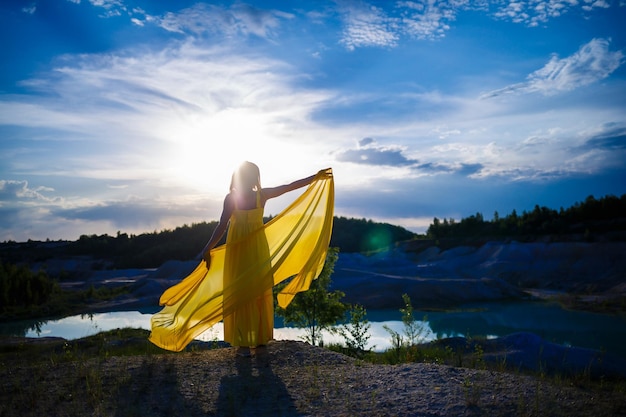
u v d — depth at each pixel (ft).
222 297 25.16
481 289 163.02
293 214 27.02
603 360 43.75
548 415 17.60
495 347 48.47
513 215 279.08
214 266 25.35
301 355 25.09
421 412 17.99
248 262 25.02
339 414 17.93
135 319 130.31
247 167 25.61
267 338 26.11
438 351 43.93
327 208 27.63
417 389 20.24
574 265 199.11
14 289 156.35
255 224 25.36
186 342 25.53
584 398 19.36
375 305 150.30
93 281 219.20
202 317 25.32
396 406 18.54
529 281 197.06
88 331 108.88
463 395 19.43
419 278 175.01
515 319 122.21
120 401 19.19
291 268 27.61
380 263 208.95
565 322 115.85
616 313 128.67
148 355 26.13
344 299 155.84
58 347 47.42
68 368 23.66
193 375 22.06
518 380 21.44
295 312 55.31
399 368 23.29
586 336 96.89
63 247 345.10
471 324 114.21
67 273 253.65
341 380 21.52
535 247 220.02
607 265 192.34
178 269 212.84
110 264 300.61
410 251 279.28
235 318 25.53
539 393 19.70
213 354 25.54
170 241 320.29
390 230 349.00
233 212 25.50
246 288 24.84
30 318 141.59
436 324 114.83
